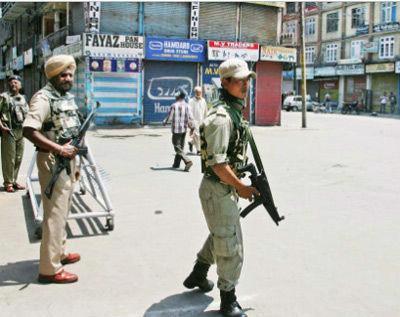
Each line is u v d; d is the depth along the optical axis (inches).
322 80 1850.4
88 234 214.2
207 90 858.8
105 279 164.7
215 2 854.5
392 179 359.9
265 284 162.9
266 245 203.2
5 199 276.4
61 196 158.4
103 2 767.7
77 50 775.1
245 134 134.0
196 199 287.9
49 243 158.4
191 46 824.9
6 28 1627.7
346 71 1678.2
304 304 148.3
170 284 161.6
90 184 256.7
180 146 401.7
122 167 400.8
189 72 842.2
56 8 970.1
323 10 1792.6
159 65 816.9
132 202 276.8
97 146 537.3
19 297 149.6
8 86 293.4
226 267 136.0
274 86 911.0
